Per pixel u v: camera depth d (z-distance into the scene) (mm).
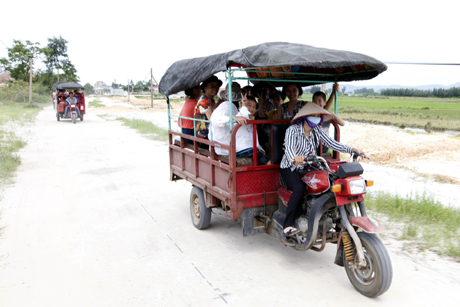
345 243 3836
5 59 61438
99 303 3727
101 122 24031
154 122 23547
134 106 46156
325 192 3971
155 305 3688
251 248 5051
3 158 10594
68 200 7250
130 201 7234
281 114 5359
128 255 4844
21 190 7914
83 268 4480
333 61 3598
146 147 13711
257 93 5500
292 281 4117
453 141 13445
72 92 24219
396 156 11539
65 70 88562
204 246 5129
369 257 3648
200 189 5668
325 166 4117
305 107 4262
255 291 3914
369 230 3475
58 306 3682
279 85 6090
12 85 52719
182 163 6293
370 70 4652
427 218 5727
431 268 4332
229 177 4488
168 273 4348
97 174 9461
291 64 3611
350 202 3730
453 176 8758
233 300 3750
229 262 4625
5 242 5242
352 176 3703
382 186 7816
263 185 4676
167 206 6949
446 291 3838
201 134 5496
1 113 30578
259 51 4023
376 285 3564
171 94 6113
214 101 5832
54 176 9203
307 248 4059
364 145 12766
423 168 9750
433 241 4934
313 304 3645
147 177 9156
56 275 4305
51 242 5254
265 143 5102
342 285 4012
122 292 3934
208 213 5598
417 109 39250
